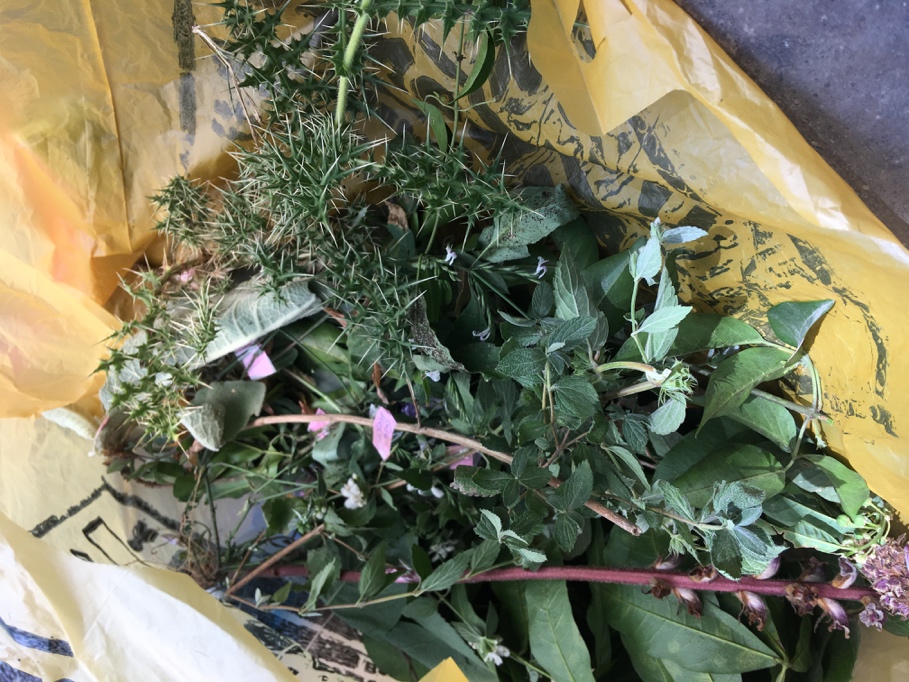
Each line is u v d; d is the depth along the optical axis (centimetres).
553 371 58
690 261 68
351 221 72
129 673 62
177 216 71
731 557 53
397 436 78
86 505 80
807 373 67
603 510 60
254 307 72
